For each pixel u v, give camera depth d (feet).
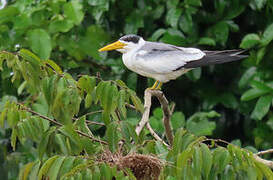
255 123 41.93
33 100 34.50
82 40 41.60
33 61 25.79
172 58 32.37
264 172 22.52
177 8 40.16
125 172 23.75
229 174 23.03
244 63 40.01
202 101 43.06
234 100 41.57
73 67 41.39
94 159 23.18
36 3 43.50
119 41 33.76
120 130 25.26
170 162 23.03
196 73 39.96
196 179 21.62
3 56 25.57
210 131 37.35
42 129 25.38
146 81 42.52
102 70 42.65
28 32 39.17
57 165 22.66
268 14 40.91
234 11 41.11
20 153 40.78
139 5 42.24
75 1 40.68
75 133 24.58
